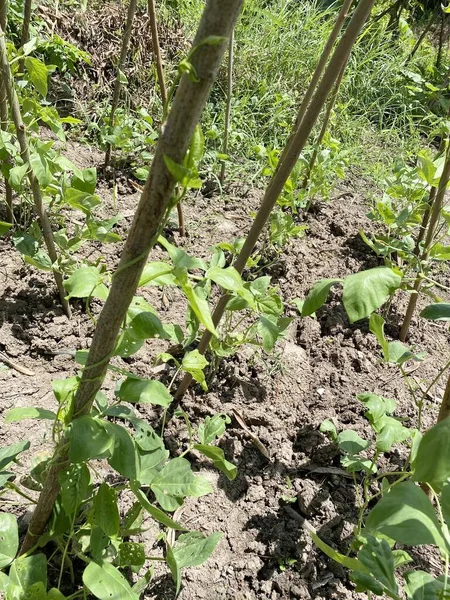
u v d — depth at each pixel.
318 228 3.09
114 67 3.56
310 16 4.81
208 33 0.81
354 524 1.74
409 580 1.09
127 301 1.03
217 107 3.76
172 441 1.87
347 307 1.02
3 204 2.55
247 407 2.05
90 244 2.57
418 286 2.33
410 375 2.32
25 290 2.24
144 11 3.85
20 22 3.23
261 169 3.36
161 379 2.07
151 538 1.61
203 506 1.74
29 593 1.11
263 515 1.74
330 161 3.14
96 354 1.09
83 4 3.49
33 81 1.92
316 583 1.60
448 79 4.91
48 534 1.32
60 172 2.20
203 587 1.54
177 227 2.84
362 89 4.53
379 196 3.45
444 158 2.22
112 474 1.73
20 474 1.66
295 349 2.36
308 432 1.98
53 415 1.19
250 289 1.74
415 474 0.92
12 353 2.05
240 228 2.93
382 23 5.17
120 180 3.04
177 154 0.88
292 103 3.87
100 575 1.14
